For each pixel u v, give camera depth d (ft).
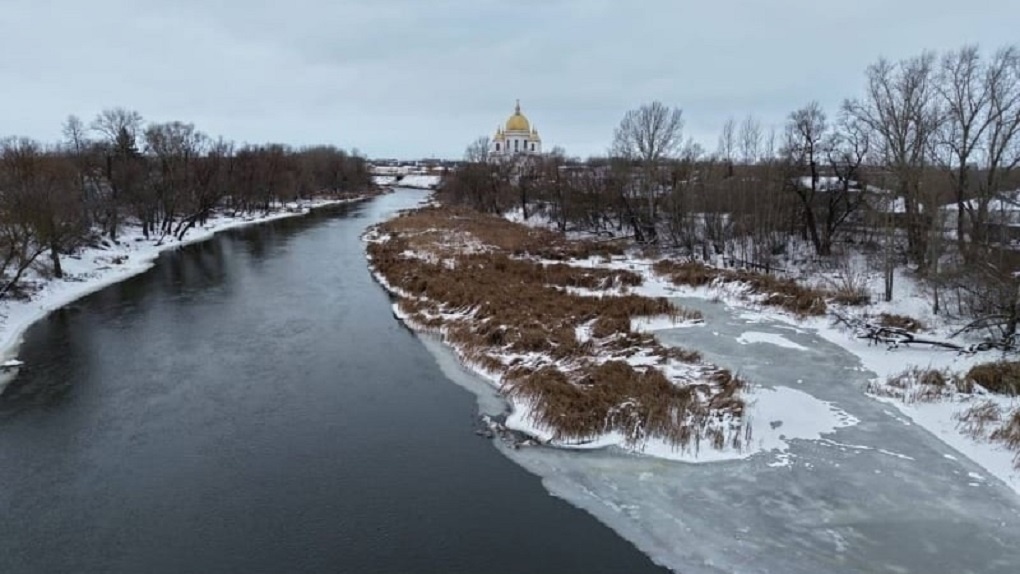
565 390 68.69
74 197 148.66
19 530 49.85
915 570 43.47
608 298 109.19
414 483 56.24
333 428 66.54
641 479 56.08
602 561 45.75
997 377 68.23
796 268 137.69
